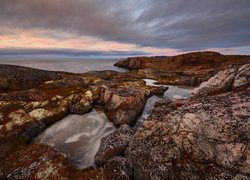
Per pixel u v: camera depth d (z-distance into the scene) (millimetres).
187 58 132500
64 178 13961
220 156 11367
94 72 80875
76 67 175500
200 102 16312
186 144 12977
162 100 34219
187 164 12289
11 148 18734
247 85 17000
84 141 21812
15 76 38031
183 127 13742
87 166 17047
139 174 14352
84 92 36219
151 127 15758
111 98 31781
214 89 19516
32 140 21734
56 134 23219
